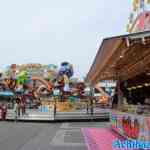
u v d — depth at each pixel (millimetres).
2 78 66188
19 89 63312
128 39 11914
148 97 27672
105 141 17000
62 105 43719
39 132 22359
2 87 64750
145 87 28188
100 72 23172
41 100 53469
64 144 15953
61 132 22359
